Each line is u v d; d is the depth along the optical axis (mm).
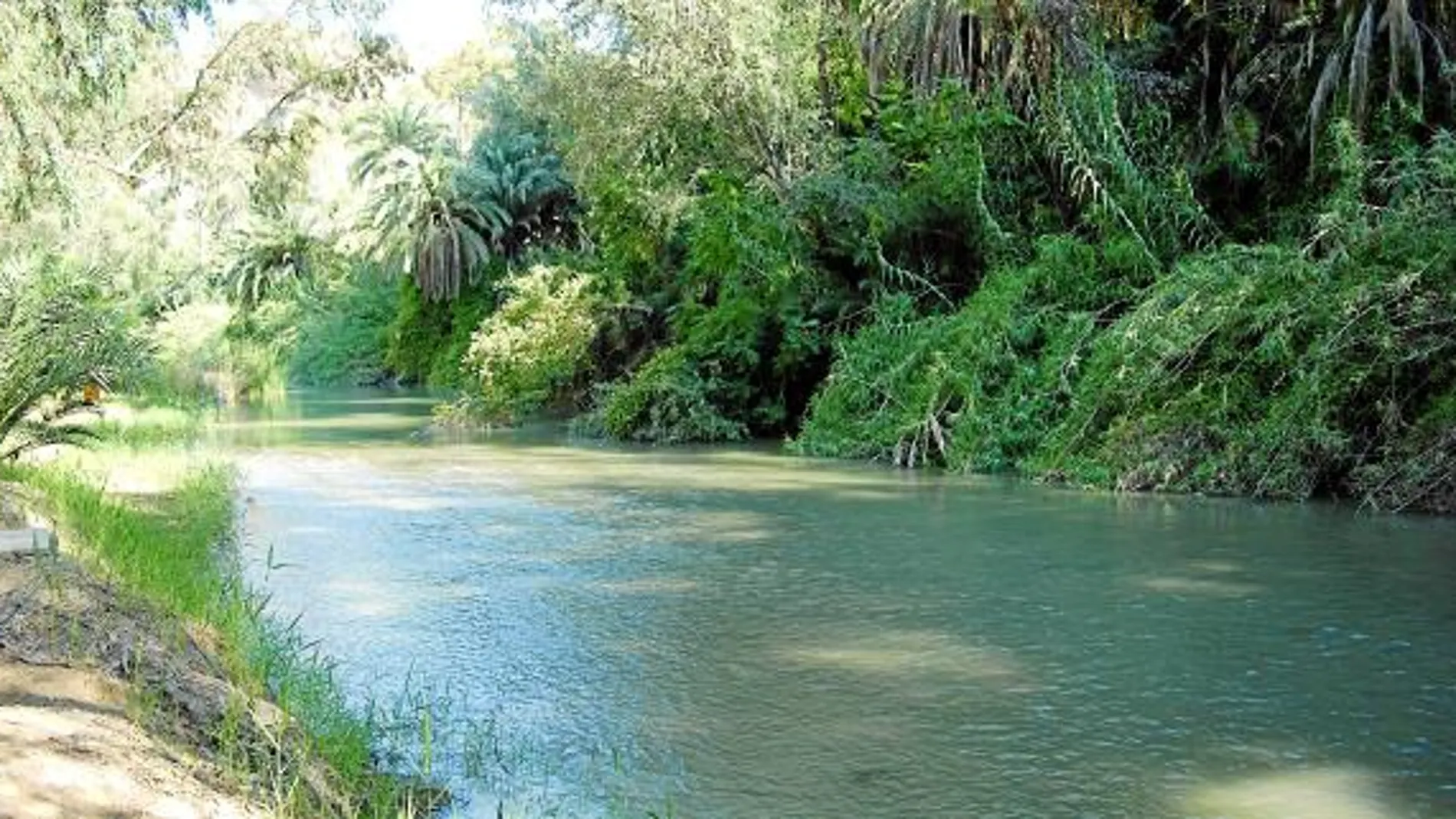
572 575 10078
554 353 26188
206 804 4016
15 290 12625
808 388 22188
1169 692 6871
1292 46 17031
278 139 28656
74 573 6312
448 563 10586
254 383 40812
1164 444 14242
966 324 17219
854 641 7965
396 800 5258
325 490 15445
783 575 9977
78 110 12594
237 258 55781
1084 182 18094
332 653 7758
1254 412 14047
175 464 15820
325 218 56906
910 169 20828
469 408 26656
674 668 7422
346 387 49344
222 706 5219
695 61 21891
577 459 18844
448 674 7316
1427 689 6836
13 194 12117
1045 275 17406
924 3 20109
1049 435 15828
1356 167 13945
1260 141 17547
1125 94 18531
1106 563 10172
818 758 5945
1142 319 14594
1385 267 13164
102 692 4859
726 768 5812
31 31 10922
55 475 11406
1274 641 7789
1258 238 17406
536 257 40562
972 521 12359
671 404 21688
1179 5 19047
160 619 6164
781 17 21953
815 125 21938
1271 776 5652
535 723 6438
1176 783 5586
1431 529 11391
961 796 5473
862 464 17562
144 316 44875
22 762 3852
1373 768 5742
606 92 23297
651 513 13297
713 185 22406
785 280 21297
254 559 10812
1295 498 13305
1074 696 6828
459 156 50625
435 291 47562
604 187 25281
